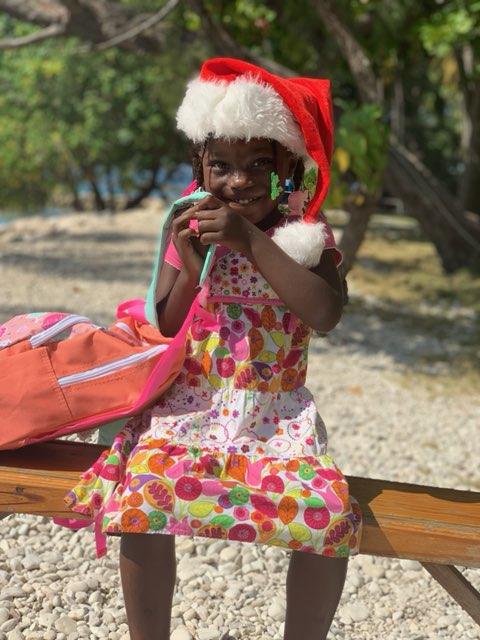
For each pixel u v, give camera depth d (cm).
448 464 553
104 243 1462
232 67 251
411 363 809
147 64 2080
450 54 1428
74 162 2328
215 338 259
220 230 239
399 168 1170
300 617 249
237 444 252
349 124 667
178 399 262
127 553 246
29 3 1112
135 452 249
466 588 260
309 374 743
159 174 2903
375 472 528
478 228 1204
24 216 2592
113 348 268
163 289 267
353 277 1169
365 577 392
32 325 273
